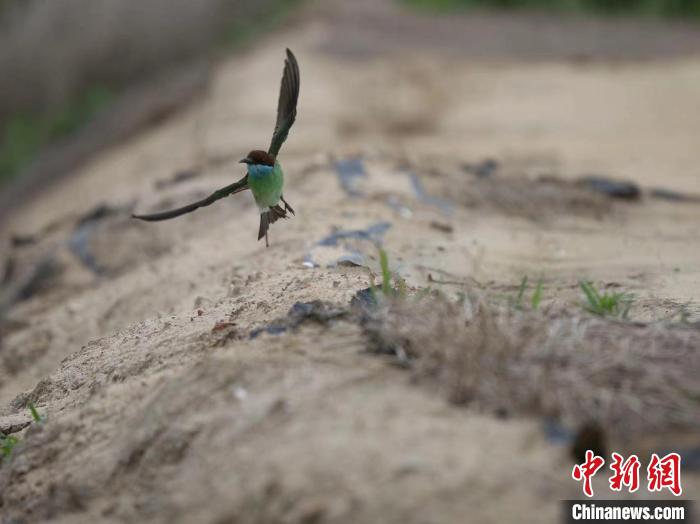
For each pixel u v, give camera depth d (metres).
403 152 31.81
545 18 73.38
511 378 10.02
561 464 8.94
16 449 12.83
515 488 8.62
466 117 43.91
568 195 25.84
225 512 9.30
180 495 9.98
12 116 68.12
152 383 12.21
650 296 16.67
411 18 75.88
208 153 35.56
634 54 57.34
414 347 10.85
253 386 10.88
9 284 28.92
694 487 8.81
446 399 9.93
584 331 11.02
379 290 13.45
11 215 49.50
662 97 45.41
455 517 8.34
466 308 11.39
